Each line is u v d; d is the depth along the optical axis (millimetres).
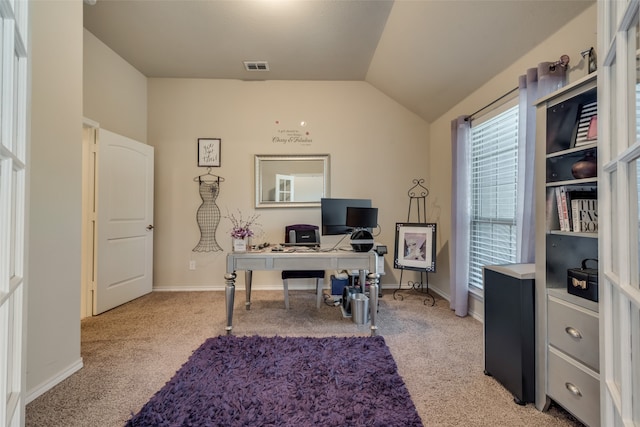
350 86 3818
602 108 897
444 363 1934
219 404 1492
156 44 3023
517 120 2309
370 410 1451
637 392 724
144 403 1531
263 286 3768
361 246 2494
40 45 1593
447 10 2123
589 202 1412
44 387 1616
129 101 3408
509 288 1599
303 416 1410
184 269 3721
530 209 1938
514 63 2258
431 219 3744
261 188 3768
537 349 1502
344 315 2777
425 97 3336
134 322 2654
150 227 3512
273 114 3791
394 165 3832
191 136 3740
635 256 739
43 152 1620
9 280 774
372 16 2549
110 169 2996
